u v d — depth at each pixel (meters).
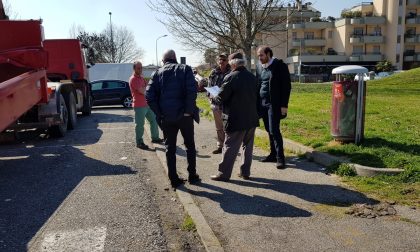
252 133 6.08
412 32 69.88
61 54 15.73
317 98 18.11
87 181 6.44
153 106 5.86
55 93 10.28
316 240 4.04
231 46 15.62
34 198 5.66
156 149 8.67
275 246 3.95
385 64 63.56
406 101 15.98
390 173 5.66
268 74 6.66
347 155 6.54
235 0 14.69
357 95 6.90
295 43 71.31
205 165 7.19
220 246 3.95
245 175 6.12
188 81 5.80
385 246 3.87
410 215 4.53
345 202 5.00
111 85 21.83
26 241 4.28
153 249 4.05
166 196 5.68
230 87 5.79
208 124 12.33
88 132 11.77
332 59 67.75
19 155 8.56
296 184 5.78
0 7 9.70
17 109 7.48
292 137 8.30
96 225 4.64
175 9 15.44
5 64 8.67
